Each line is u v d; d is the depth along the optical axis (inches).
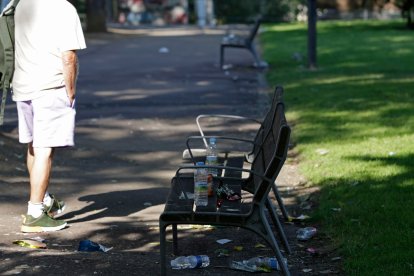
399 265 303.6
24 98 366.6
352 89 796.6
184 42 1542.8
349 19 2556.6
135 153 554.9
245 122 669.3
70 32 360.5
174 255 334.6
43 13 360.8
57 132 366.0
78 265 306.0
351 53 1237.1
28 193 442.3
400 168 459.8
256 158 369.4
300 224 384.8
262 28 2010.3
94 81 935.0
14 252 323.9
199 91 848.9
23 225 368.8
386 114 642.2
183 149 568.1
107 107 745.0
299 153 536.1
